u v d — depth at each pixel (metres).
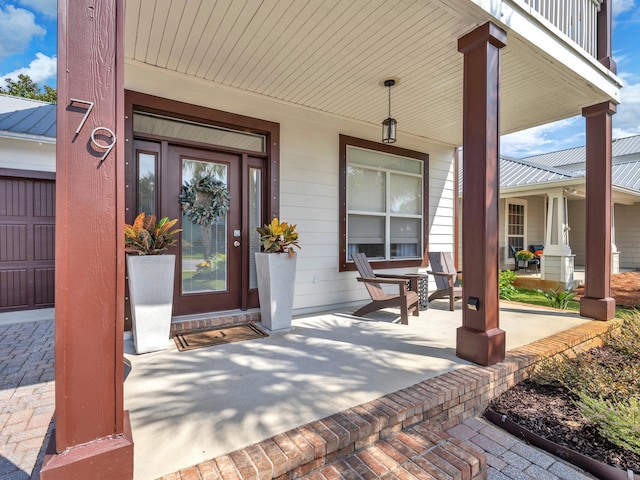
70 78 1.29
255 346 3.01
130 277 2.86
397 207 5.46
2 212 5.19
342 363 2.59
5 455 1.82
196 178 3.74
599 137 4.12
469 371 2.45
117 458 1.32
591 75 3.57
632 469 1.84
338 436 1.65
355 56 3.15
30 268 5.37
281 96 4.02
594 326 3.77
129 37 2.83
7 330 4.19
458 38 2.80
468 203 2.70
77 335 1.30
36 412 2.27
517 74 3.40
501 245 10.16
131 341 3.16
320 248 4.53
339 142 4.71
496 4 2.52
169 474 1.38
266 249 3.59
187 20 2.60
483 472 1.71
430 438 1.85
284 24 2.67
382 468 1.61
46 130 5.48
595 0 3.92
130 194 3.25
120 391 1.38
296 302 4.33
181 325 3.41
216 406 1.93
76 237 1.30
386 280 3.87
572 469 1.92
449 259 5.28
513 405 2.44
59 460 1.24
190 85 3.56
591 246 4.19
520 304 5.11
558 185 7.36
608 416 2.01
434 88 3.84
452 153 6.21
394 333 3.42
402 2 2.40
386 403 1.96
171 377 2.34
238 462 1.46
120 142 1.39
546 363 2.83
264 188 4.15
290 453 1.51
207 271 3.79
